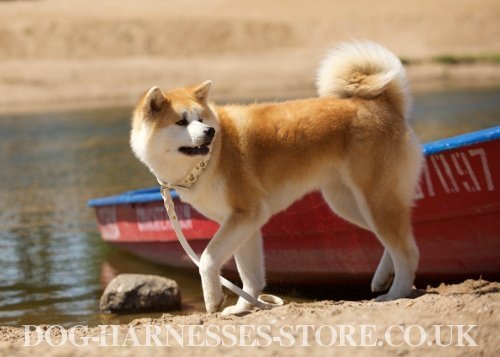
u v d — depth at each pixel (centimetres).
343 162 988
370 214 983
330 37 6912
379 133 978
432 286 1163
